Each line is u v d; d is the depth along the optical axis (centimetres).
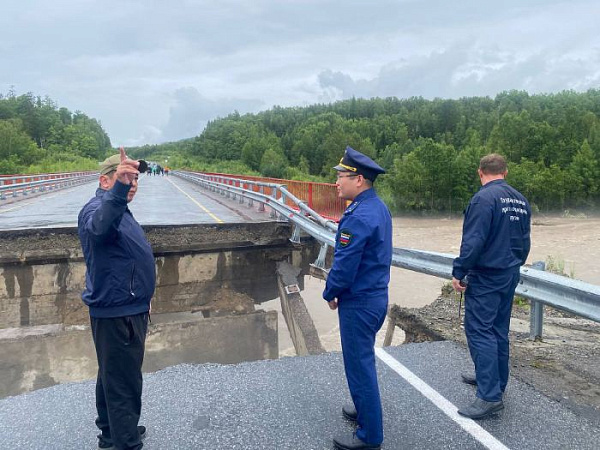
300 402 368
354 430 326
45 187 3117
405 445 308
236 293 1055
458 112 16150
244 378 413
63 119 19050
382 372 422
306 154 14988
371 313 296
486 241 341
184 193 3000
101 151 17688
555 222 5278
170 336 828
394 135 15550
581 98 14688
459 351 472
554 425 330
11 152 10131
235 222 1077
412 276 2055
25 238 934
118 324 278
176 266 1016
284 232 1102
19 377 751
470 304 352
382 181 7038
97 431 331
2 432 330
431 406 359
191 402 368
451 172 6012
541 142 8275
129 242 277
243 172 13475
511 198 346
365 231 289
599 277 2034
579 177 6875
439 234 3878
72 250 916
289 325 991
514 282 351
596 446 305
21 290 904
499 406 341
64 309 920
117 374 282
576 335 544
